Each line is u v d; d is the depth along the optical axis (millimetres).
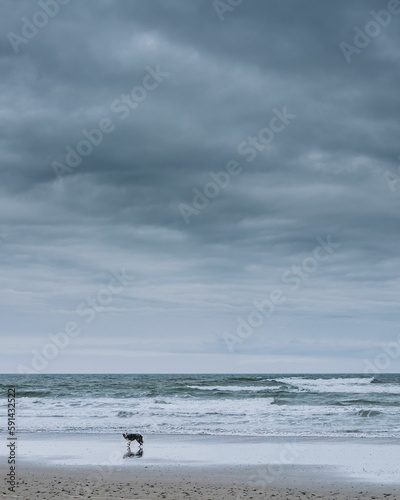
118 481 15555
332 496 13859
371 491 14547
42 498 12961
